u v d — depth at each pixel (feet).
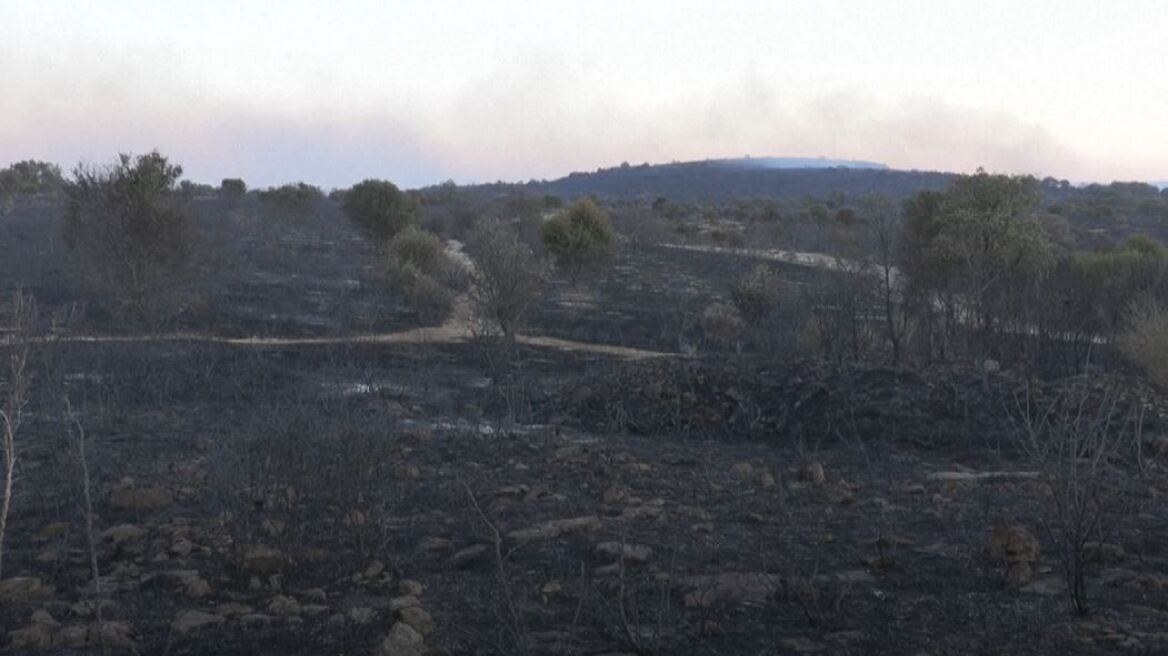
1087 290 77.36
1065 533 19.54
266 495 24.76
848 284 77.15
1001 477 32.78
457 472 31.94
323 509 24.63
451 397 55.77
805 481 32.42
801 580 19.86
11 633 16.88
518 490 29.22
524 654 15.57
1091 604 18.76
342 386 57.16
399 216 162.61
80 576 21.22
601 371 63.72
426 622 17.62
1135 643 16.35
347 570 21.65
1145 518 26.30
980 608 18.62
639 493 30.14
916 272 79.92
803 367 50.65
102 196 87.40
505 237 86.07
